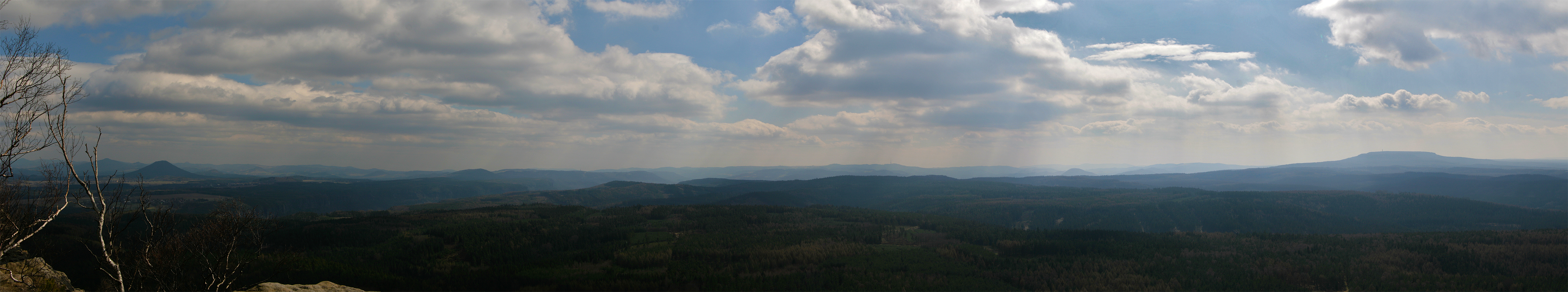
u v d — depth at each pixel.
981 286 147.62
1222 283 142.00
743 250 190.50
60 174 32.09
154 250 39.97
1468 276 138.50
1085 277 152.25
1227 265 158.12
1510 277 137.25
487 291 151.38
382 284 151.38
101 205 32.59
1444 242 172.12
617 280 154.12
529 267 174.38
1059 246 192.00
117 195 37.56
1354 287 133.75
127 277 38.25
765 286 148.50
